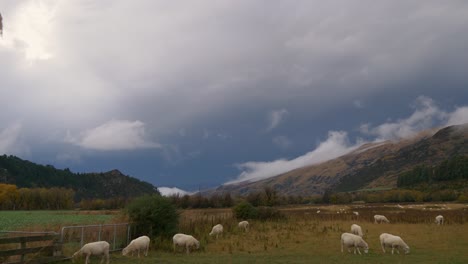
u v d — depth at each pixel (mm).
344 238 25188
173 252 25844
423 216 54031
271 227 42281
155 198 30234
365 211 74688
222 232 35312
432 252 24953
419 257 22844
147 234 28719
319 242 30594
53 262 19469
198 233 33969
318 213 68688
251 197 88562
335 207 106750
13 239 17672
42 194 140500
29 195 138625
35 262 18438
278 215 53250
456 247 27062
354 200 158375
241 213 52031
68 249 21438
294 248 27891
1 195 132250
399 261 21344
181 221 36625
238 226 40281
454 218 49594
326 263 20953
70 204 146500
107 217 71562
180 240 25609
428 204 115562
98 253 19516
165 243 27516
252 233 37000
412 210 74250
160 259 22219
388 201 152250
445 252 24906
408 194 152000
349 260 22078
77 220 59344
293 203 146500
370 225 43031
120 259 21812
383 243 24828
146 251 23672
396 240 24312
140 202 29719
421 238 31797
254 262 21375
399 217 51969
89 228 26125
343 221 49344
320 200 155250
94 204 130125
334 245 28844
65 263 19531
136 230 28812
